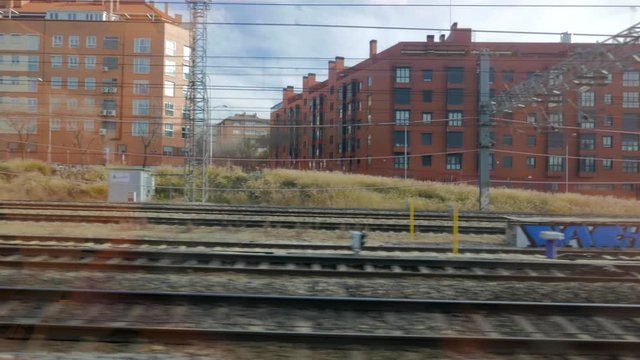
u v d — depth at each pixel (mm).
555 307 8047
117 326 6816
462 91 63438
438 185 39531
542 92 24297
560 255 14914
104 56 64812
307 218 22969
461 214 26844
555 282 10742
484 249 14820
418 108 63719
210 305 8211
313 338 6582
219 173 40281
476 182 59844
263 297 8211
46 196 34750
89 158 57938
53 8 71938
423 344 6555
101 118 64062
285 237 17375
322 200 35406
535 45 62344
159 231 17938
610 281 10805
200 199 35812
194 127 35281
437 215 25719
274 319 7715
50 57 64562
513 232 16734
